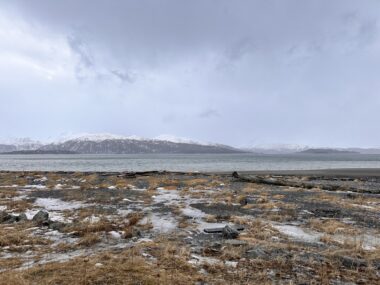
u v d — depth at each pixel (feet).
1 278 21.09
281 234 39.68
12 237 34.65
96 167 295.48
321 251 31.40
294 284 22.41
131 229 39.24
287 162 432.66
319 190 92.58
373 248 33.78
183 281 21.61
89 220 44.39
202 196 73.46
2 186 93.35
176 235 37.81
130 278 21.54
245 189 88.17
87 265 24.12
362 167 284.41
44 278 21.03
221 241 34.65
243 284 21.88
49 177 128.06
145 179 123.13
